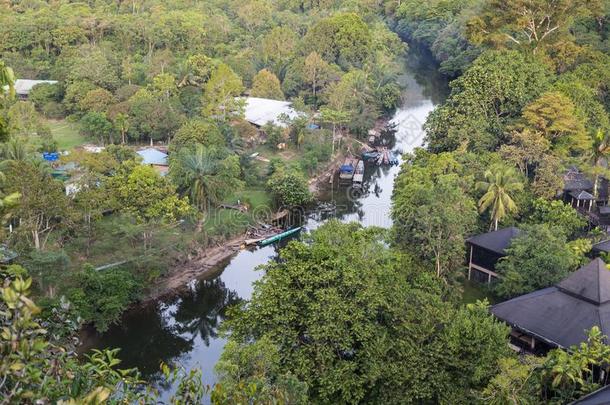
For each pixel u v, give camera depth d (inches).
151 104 4202.8
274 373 1387.8
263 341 1429.6
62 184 2554.1
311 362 1536.7
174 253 2765.7
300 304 1617.9
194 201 3029.0
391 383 1501.0
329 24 5595.5
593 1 4370.1
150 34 5733.3
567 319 1839.3
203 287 2659.9
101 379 587.8
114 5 6860.2
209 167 3041.3
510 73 3496.6
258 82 5073.8
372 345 1535.4
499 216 2672.2
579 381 1494.8
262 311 1594.5
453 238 2276.1
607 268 1941.4
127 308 2433.6
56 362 554.6
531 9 4229.8
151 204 2635.3
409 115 5064.0
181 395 653.3
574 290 1891.0
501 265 2352.4
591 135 3341.5
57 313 623.8
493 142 3321.9
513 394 1422.2
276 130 4104.3
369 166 4163.4
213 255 2901.1
